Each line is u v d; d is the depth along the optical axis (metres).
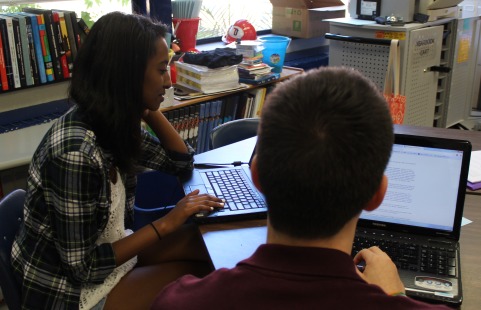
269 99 0.70
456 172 1.26
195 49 3.32
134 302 1.45
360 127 0.64
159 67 1.41
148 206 2.21
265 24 4.14
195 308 0.67
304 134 0.64
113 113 1.35
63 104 2.67
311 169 0.64
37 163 1.37
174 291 0.72
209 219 1.42
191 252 1.67
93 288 1.44
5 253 1.37
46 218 1.36
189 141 2.94
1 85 2.33
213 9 3.80
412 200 1.30
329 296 0.62
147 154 1.73
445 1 3.13
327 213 0.66
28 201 1.38
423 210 1.30
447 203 1.27
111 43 1.32
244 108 3.16
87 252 1.34
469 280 1.17
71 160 1.28
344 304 0.62
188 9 3.20
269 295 0.64
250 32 3.46
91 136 1.33
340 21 3.23
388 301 0.63
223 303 0.65
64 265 1.35
